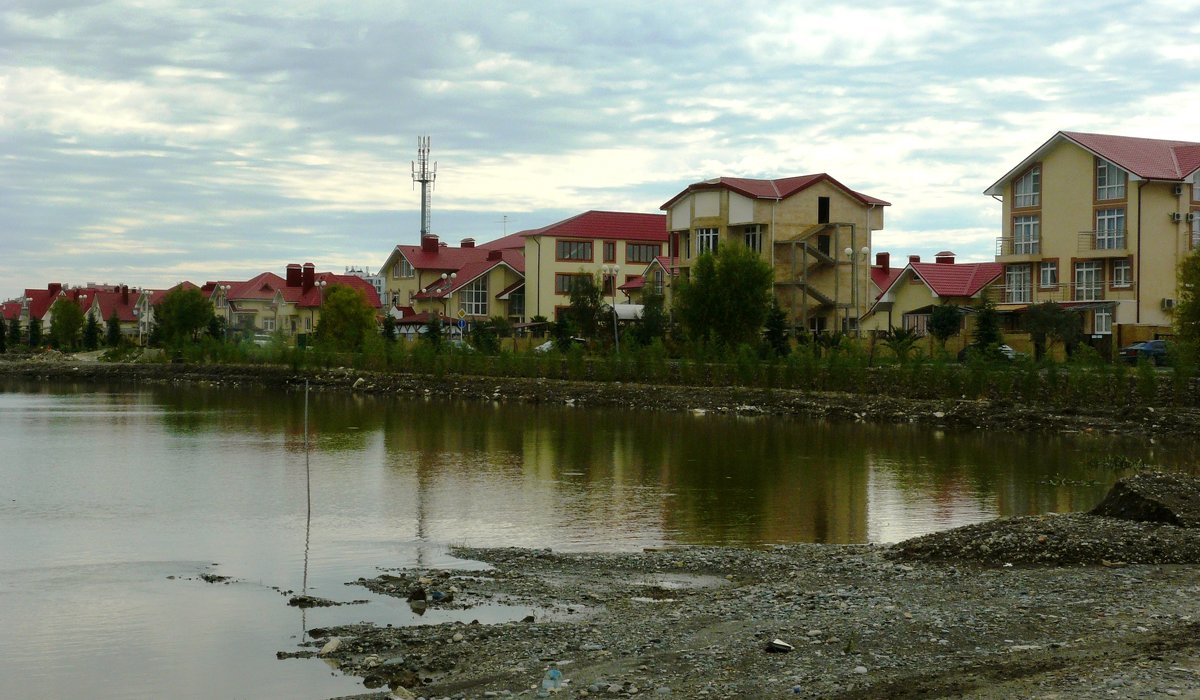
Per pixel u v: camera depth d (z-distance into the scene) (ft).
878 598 54.75
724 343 230.48
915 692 38.88
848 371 195.62
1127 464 119.03
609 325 273.54
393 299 422.82
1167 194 240.94
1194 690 36.70
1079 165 251.60
